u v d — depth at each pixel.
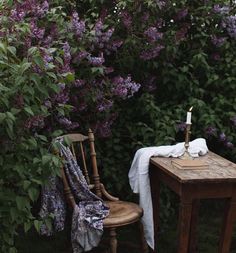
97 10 3.27
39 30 2.48
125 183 3.28
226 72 3.49
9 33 2.21
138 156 2.77
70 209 2.58
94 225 2.38
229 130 3.37
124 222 2.45
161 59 3.28
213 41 3.42
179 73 3.35
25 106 1.91
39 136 2.15
